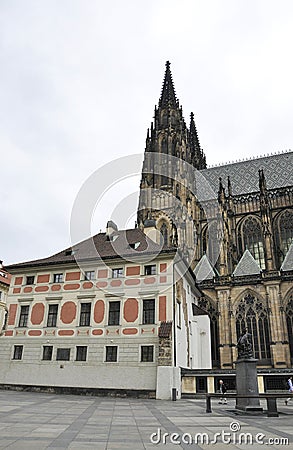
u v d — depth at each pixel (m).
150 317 42.56
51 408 25.30
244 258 79.00
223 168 108.62
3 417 19.30
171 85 108.19
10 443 12.33
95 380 41.72
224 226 83.75
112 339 42.75
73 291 46.59
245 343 26.31
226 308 70.50
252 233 86.19
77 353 43.81
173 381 38.81
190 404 32.25
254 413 23.14
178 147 96.06
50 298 47.41
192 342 54.84
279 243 83.12
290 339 66.19
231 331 68.81
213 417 21.91
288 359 63.62
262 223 77.69
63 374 43.28
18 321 48.03
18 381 44.81
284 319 66.38
